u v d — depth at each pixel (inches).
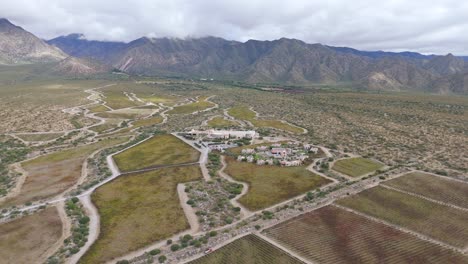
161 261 3671.3
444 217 4741.6
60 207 4948.3
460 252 3924.7
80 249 3907.5
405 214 4800.7
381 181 5949.8
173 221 4530.0
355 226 4446.4
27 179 6122.1
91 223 4503.0
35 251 3875.5
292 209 4896.7
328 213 4778.5
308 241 4069.9
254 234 4202.8
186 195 5354.3
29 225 4421.8
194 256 3764.8
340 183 5856.3
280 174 6225.4
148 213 4761.3
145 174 6269.7
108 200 5182.1
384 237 4202.8
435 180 6023.6
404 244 4062.5
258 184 5782.5
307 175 6171.3
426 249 3969.0
